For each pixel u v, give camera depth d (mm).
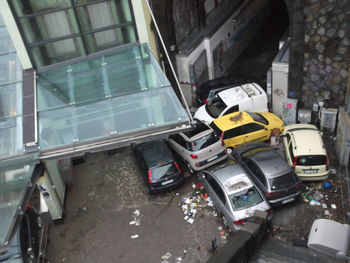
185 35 18375
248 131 14578
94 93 11281
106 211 13336
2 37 13898
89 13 12211
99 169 15336
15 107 11148
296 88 15203
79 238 12414
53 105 11078
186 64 18000
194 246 11445
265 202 11141
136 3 12258
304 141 12953
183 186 13891
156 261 11195
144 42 13078
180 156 14688
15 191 9156
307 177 12539
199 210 12680
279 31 24297
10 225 8250
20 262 9961
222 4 21656
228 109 15953
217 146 13781
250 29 24000
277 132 14664
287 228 11484
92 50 12891
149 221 12633
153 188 13234
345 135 12641
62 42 12445
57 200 12781
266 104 16359
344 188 12570
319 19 13242
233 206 11125
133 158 15641
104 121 10367
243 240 8297
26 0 11484
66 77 12156
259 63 21531
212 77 20062
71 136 10125
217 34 19812
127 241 12047
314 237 7391
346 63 13656
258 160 12461
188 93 18906
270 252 9344
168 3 16016
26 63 12344
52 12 11836
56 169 13516
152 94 10930
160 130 10055
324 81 14516
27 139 10164
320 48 13812
